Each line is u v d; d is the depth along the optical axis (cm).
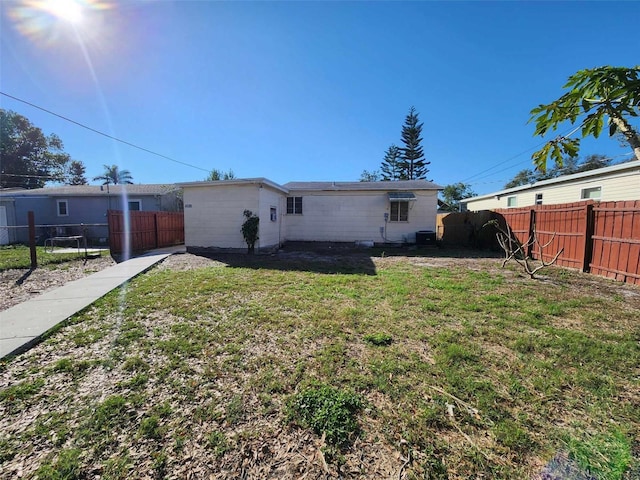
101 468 160
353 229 1372
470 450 172
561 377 246
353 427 189
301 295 492
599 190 936
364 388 234
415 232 1331
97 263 835
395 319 383
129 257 944
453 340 318
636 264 566
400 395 224
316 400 213
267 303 450
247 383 241
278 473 158
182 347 303
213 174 2584
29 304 439
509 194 1478
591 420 196
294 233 1403
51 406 213
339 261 879
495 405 212
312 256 991
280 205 1302
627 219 588
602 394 224
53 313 400
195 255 998
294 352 294
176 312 407
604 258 644
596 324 367
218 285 555
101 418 198
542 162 166
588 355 283
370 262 864
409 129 3497
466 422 195
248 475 156
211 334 336
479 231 1252
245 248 1051
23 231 1591
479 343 313
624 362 271
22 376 253
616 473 153
